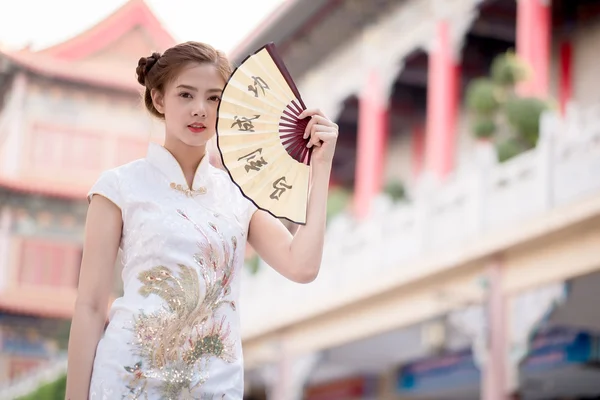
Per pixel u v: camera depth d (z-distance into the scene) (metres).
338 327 14.30
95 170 28.86
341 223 14.22
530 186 10.19
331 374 18.12
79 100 29.00
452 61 14.88
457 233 11.38
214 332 2.40
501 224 10.60
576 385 14.32
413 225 12.30
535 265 10.38
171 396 2.32
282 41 18.83
